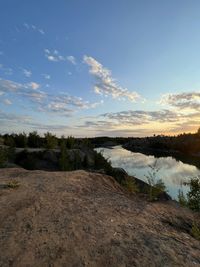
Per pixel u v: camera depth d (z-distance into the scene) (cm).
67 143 3027
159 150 13050
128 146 17488
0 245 500
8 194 830
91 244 511
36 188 922
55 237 536
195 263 471
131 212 748
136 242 528
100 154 2772
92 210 716
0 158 1800
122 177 2014
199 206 1022
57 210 694
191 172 3453
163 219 731
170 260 470
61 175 1199
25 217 636
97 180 1173
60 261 453
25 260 453
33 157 2248
